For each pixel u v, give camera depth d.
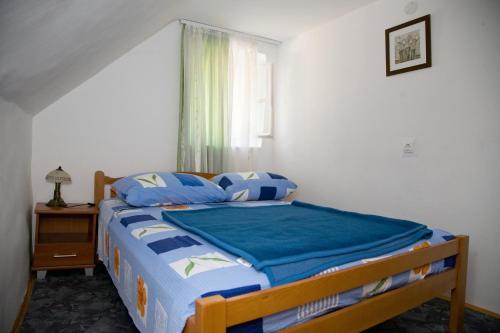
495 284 2.05
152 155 3.06
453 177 2.23
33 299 2.06
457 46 2.20
